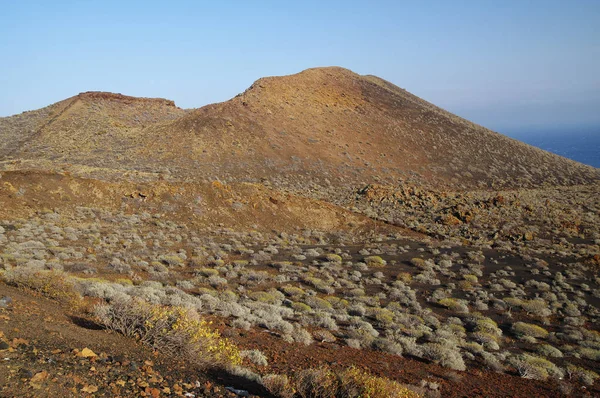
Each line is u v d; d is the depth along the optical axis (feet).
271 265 88.99
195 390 20.21
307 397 23.03
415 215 160.45
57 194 109.91
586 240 125.39
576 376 45.75
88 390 16.24
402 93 437.99
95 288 42.83
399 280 85.30
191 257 88.22
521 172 280.51
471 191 241.14
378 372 36.14
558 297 79.15
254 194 140.67
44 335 21.90
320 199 192.95
